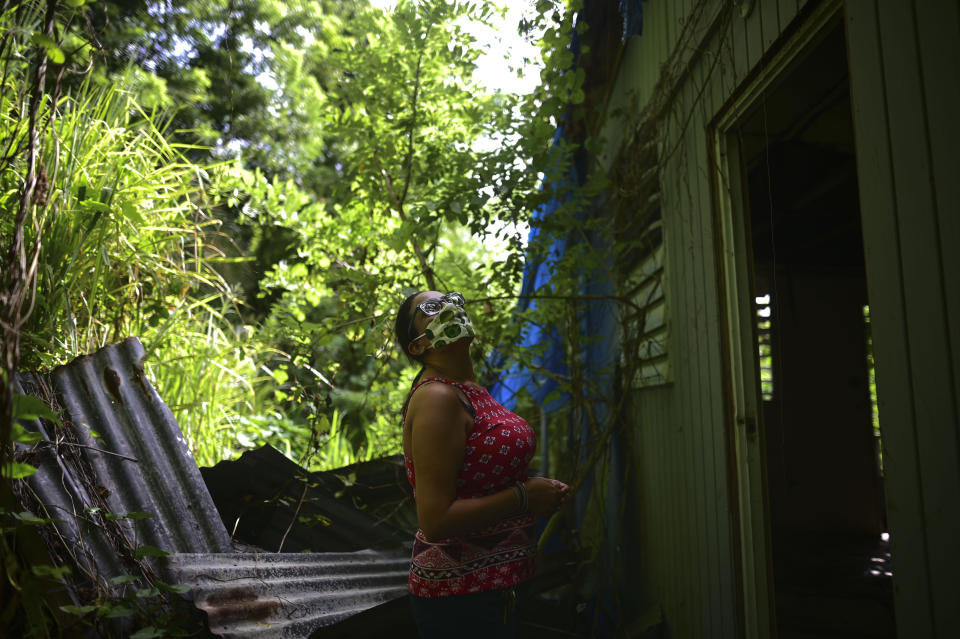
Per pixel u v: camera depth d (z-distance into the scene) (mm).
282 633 2064
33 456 2090
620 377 3693
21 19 2580
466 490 1810
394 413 4484
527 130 3303
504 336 3898
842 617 3695
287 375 3650
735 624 2162
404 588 2715
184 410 3652
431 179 3676
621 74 3912
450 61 3777
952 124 1111
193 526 2391
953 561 1121
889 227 1294
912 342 1226
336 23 9344
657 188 3193
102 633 1809
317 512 3072
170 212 3598
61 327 2875
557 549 4031
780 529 6039
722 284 2328
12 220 2555
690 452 2633
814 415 6133
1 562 1701
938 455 1157
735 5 2086
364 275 3697
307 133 9359
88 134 3127
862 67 1376
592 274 3893
